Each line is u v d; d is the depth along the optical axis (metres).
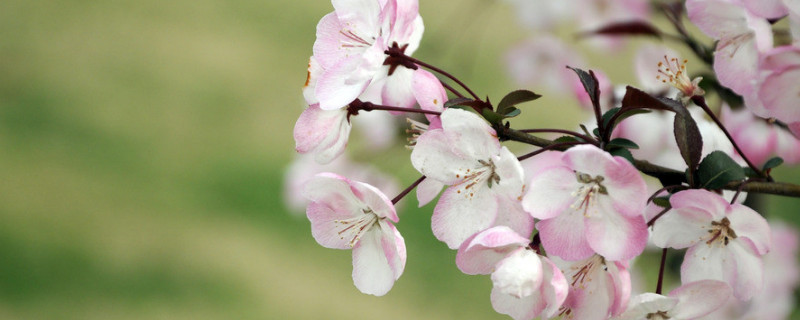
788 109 1.20
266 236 3.56
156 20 4.83
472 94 1.22
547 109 3.58
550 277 1.20
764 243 1.20
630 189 1.19
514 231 1.21
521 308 1.21
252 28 4.79
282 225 3.62
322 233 1.23
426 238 3.36
